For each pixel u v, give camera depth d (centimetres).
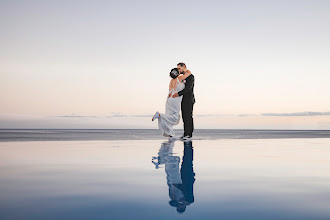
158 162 294
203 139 690
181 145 506
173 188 181
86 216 126
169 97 688
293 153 388
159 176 221
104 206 142
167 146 482
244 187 185
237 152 394
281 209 138
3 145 486
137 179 209
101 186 186
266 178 215
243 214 130
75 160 307
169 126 682
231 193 169
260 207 141
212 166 271
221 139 697
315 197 161
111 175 224
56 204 145
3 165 274
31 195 163
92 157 331
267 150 427
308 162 303
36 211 133
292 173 237
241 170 250
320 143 580
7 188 180
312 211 135
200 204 146
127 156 342
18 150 405
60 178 212
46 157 330
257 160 315
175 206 142
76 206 142
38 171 242
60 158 323
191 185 190
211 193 169
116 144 521
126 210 136
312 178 216
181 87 680
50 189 178
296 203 149
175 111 681
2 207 139
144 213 131
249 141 630
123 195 164
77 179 209
